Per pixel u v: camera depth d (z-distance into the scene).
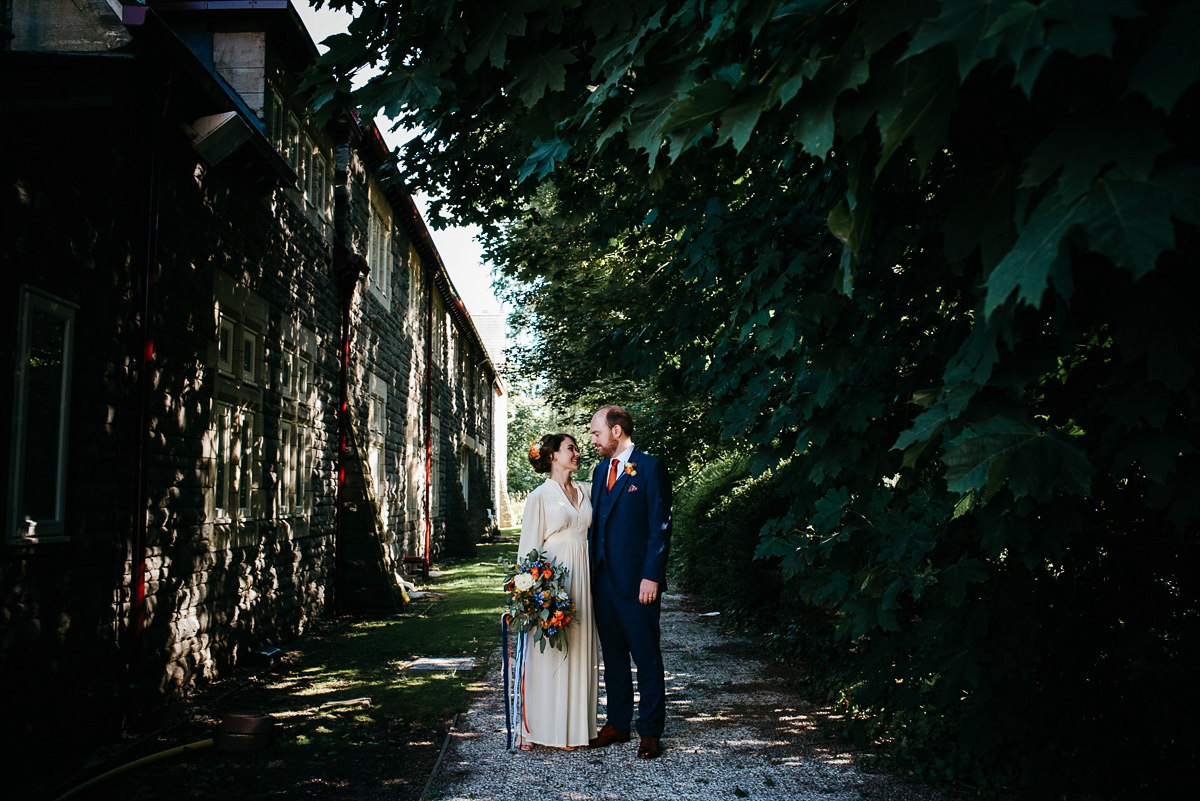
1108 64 1.51
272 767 4.40
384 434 13.59
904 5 1.56
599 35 2.63
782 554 3.42
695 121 1.98
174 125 5.85
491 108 3.64
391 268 14.41
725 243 4.10
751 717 5.21
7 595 3.99
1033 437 1.83
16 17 5.01
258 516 7.73
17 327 4.09
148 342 5.39
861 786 3.93
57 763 4.40
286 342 8.67
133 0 5.09
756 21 1.81
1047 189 1.72
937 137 1.62
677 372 5.48
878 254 3.07
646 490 4.66
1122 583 3.33
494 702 5.78
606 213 5.99
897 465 3.14
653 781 4.03
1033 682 3.43
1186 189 1.29
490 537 27.62
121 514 5.13
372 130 11.38
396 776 4.25
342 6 3.58
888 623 2.96
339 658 7.56
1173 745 3.20
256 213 7.71
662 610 10.55
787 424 3.37
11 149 4.05
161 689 5.70
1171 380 1.76
